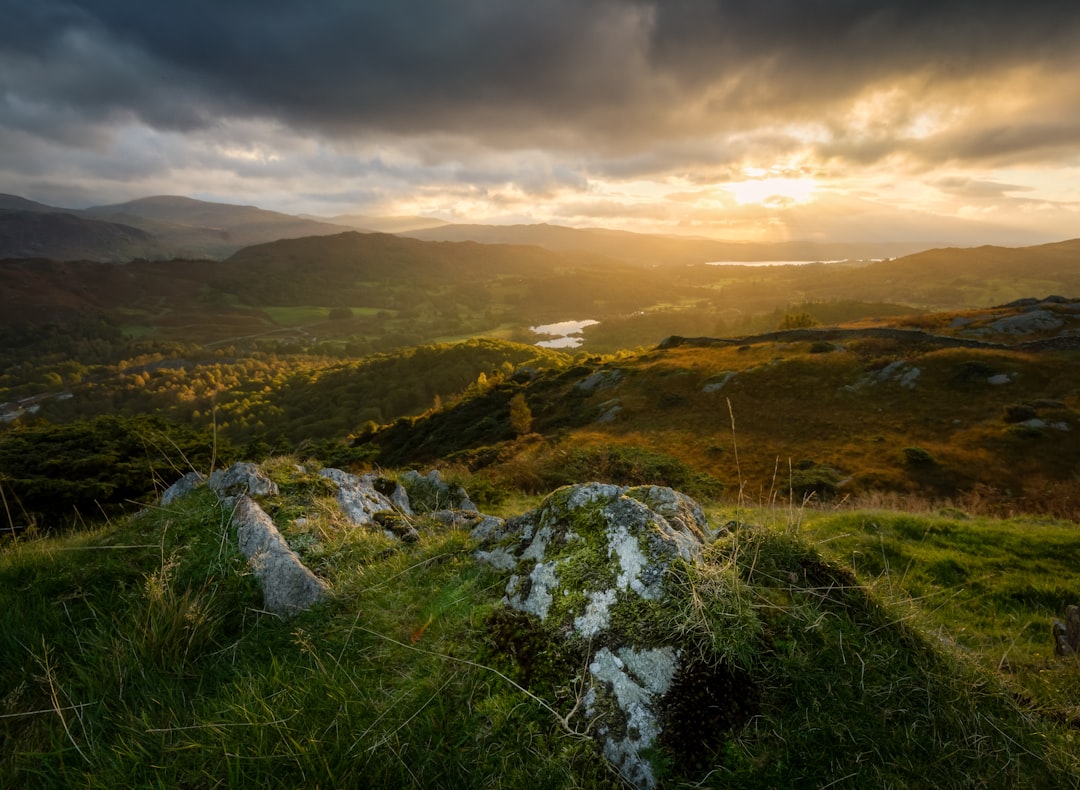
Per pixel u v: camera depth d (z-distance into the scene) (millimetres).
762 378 54469
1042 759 2207
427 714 2465
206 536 4352
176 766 2295
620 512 3338
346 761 2213
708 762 2219
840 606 2865
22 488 9906
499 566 3629
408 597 3535
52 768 2381
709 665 2480
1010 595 7375
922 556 8719
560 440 48281
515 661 2715
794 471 37094
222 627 3484
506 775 2213
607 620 2779
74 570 4016
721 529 3496
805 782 2096
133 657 3029
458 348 159750
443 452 56688
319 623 3385
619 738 2328
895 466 37062
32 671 3021
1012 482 33625
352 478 6430
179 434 14250
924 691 2430
